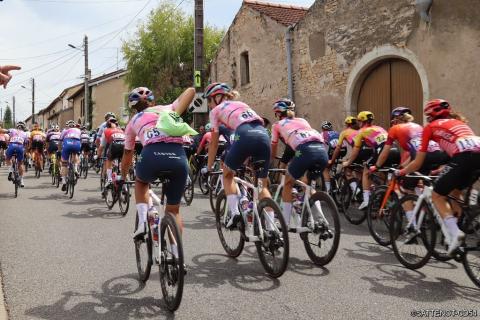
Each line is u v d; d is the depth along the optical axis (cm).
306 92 1186
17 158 965
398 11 901
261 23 1370
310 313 341
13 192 1025
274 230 414
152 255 385
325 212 457
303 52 1191
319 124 1145
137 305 358
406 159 569
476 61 756
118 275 432
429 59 837
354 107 1041
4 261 473
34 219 702
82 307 353
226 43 1590
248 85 1453
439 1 812
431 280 420
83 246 536
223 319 331
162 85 2181
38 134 1386
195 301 366
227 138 724
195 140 1082
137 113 388
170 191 376
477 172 398
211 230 630
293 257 500
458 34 784
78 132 952
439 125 426
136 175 379
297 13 1434
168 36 2139
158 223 378
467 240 405
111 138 759
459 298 373
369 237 604
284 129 510
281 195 547
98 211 778
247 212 452
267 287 400
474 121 761
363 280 419
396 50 906
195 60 1284
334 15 1077
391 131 560
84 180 1301
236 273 441
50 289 392
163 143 364
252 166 463
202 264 471
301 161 488
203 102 1275
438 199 417
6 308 349
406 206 462
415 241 454
